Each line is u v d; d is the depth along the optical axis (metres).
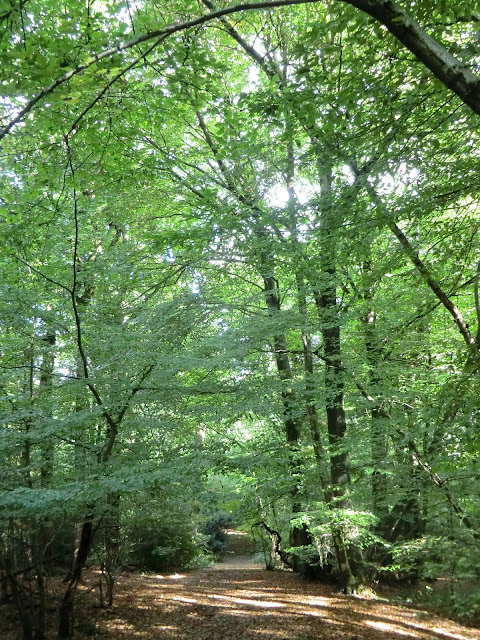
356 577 11.61
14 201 7.68
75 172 7.40
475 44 5.04
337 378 9.93
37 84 5.14
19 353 8.74
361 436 10.13
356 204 6.63
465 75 3.32
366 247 7.36
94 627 8.12
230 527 24.02
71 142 7.88
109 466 7.11
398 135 6.11
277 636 8.38
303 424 12.28
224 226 9.45
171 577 13.82
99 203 10.47
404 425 8.55
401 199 6.58
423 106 6.07
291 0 4.14
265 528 15.66
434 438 6.27
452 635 8.70
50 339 9.56
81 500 6.12
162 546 14.85
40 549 7.64
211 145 11.98
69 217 9.74
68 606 7.71
